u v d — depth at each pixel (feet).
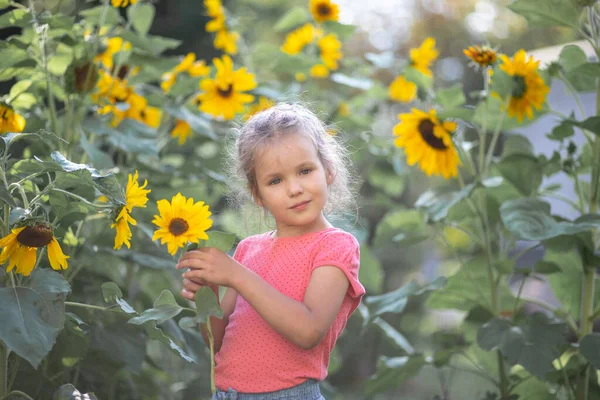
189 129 12.14
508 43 33.83
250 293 6.43
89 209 7.90
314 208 6.89
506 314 11.29
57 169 6.86
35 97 10.51
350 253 7.04
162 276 12.12
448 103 12.10
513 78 10.06
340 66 20.81
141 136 10.57
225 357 7.13
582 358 10.39
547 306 10.91
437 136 10.30
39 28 9.99
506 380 10.72
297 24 15.72
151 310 6.66
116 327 9.48
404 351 12.92
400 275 26.78
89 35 11.09
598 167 10.28
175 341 9.52
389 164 16.81
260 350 6.99
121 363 9.73
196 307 6.41
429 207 10.97
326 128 8.35
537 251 23.21
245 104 12.92
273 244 7.36
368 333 21.61
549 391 10.86
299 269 7.04
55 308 6.66
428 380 22.66
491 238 11.87
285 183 6.89
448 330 12.17
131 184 7.13
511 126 11.60
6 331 6.31
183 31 23.67
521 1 10.27
